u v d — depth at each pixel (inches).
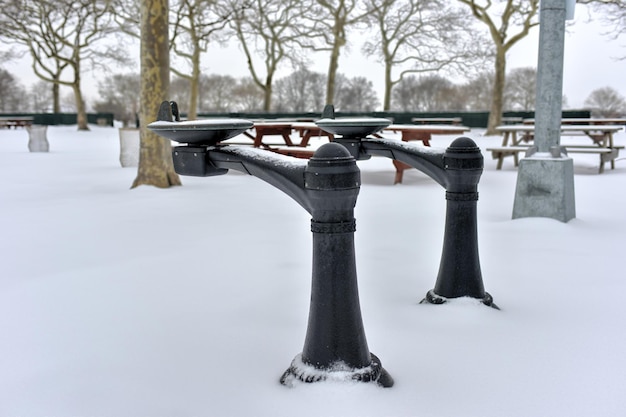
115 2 1160.8
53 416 67.0
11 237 182.2
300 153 352.5
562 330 91.7
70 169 447.5
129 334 93.9
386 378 72.2
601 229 183.6
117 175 397.7
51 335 94.2
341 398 67.6
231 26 1342.3
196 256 150.8
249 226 196.2
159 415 66.5
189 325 97.6
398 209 233.3
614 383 72.7
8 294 118.3
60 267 142.0
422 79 2738.7
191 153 80.4
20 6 1254.3
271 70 1588.3
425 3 1494.8
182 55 1230.9
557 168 193.2
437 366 78.0
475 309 99.6
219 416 65.7
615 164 453.4
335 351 70.4
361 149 105.6
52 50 1424.7
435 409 66.0
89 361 83.0
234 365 80.2
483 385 72.2
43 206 251.3
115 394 72.2
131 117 2315.5
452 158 97.3
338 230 68.7
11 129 1572.3
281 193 291.1
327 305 70.0
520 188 200.8
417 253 150.9
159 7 312.0
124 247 164.9
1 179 372.5
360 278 125.1
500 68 1125.7
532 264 137.5
